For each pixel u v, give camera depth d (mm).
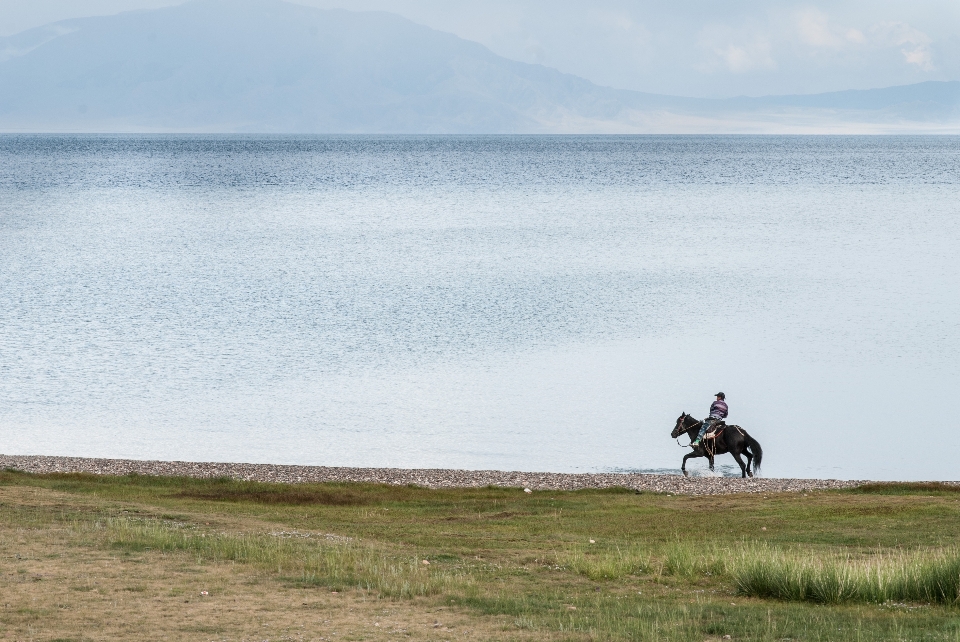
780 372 55875
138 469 37469
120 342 62219
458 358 58875
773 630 16750
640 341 63844
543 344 62781
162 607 17312
